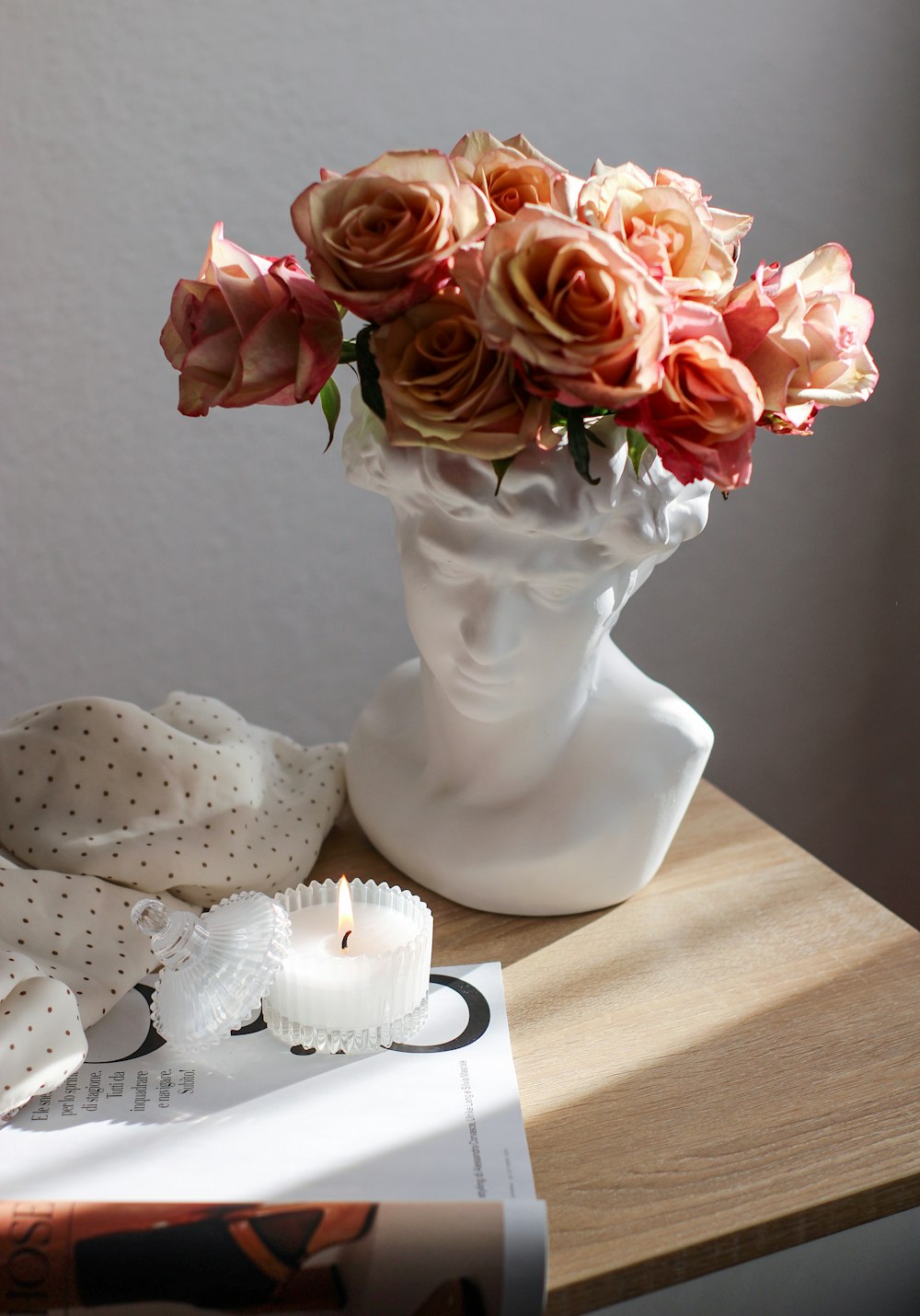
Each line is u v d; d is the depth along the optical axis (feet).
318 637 4.92
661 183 2.82
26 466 4.49
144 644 4.79
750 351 2.69
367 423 2.91
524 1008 3.03
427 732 3.37
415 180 2.60
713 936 3.23
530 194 2.73
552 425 2.73
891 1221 2.73
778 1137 2.76
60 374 4.42
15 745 3.24
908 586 5.24
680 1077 2.88
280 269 2.71
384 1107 2.77
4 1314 2.42
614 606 3.08
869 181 4.66
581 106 4.42
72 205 4.27
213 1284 2.42
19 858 3.19
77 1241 2.43
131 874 3.15
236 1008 2.79
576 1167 2.70
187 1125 2.74
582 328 2.49
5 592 4.60
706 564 4.98
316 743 5.09
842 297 2.89
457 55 4.31
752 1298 2.68
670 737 3.22
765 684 5.27
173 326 2.84
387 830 3.37
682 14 4.36
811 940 3.22
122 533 4.61
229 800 3.29
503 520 2.80
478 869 3.22
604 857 3.19
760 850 3.51
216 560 4.72
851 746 5.50
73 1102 2.78
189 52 4.18
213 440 4.56
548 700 3.14
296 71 4.25
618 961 3.15
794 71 4.49
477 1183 2.64
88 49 4.13
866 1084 2.87
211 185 4.33
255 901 2.91
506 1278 2.42
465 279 2.58
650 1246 2.58
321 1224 2.45
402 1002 2.89
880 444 4.98
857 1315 2.77
